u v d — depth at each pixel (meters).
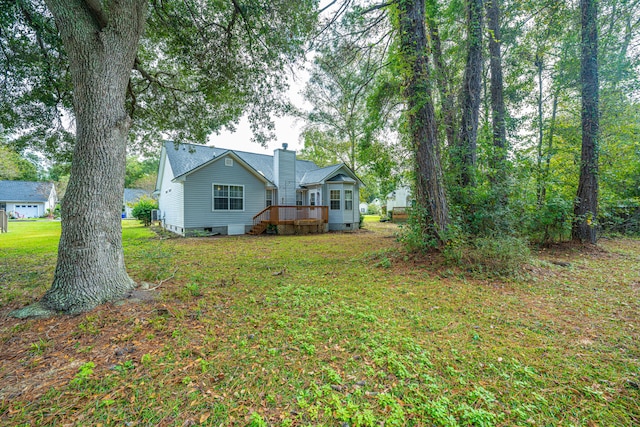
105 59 3.58
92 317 3.13
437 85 6.93
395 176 8.48
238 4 5.71
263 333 2.88
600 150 7.71
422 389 2.01
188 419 1.73
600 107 8.80
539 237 7.73
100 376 2.14
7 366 2.27
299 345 2.64
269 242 10.89
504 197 6.41
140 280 4.68
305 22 6.22
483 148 6.81
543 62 9.62
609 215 8.41
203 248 9.18
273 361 2.37
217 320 3.20
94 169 3.51
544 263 5.67
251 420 1.72
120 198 3.84
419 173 6.10
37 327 2.92
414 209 6.11
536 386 2.05
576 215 7.71
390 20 6.51
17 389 1.99
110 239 3.67
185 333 2.86
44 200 31.92
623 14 7.95
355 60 7.83
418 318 3.26
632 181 9.42
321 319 3.22
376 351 2.50
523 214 7.06
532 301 3.83
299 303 3.77
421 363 2.33
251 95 7.53
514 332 2.92
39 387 2.01
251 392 1.98
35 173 36.53
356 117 10.66
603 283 4.61
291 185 16.00
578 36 7.92
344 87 8.75
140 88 7.57
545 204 7.49
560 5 7.59
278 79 7.25
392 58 6.27
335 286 4.60
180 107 8.07
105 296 3.51
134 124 8.07
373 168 9.02
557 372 2.21
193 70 7.22
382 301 3.86
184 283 4.73
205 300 3.87
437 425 1.68
